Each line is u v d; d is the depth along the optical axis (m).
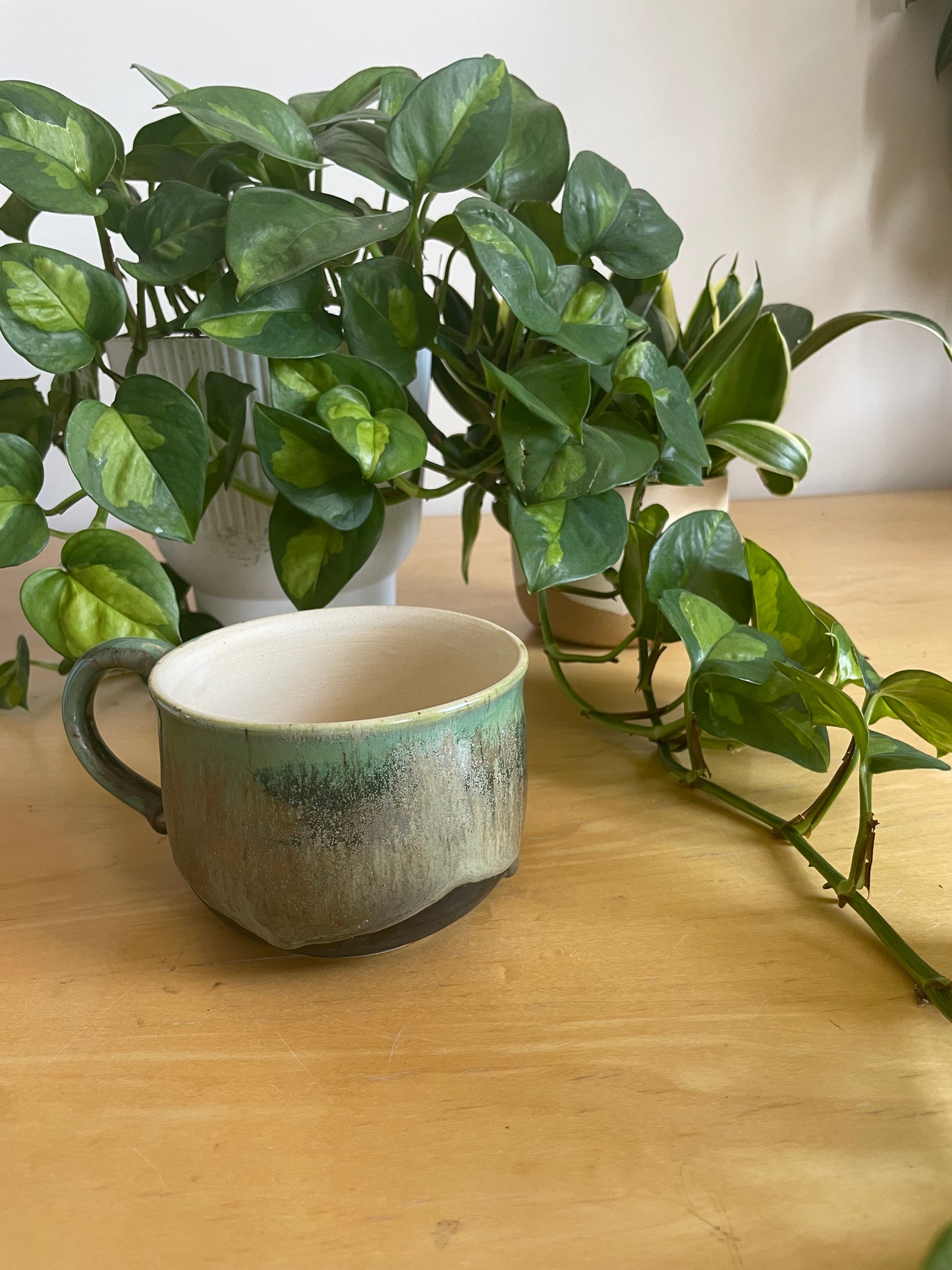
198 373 0.49
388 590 0.62
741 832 0.42
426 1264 0.23
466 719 0.31
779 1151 0.26
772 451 0.54
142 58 0.88
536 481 0.42
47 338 0.40
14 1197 0.25
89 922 0.37
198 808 0.31
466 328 0.60
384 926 0.31
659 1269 0.23
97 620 0.42
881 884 0.38
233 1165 0.26
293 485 0.43
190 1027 0.31
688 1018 0.31
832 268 1.03
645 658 0.49
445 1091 0.28
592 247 0.46
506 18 0.92
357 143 0.45
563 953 0.34
